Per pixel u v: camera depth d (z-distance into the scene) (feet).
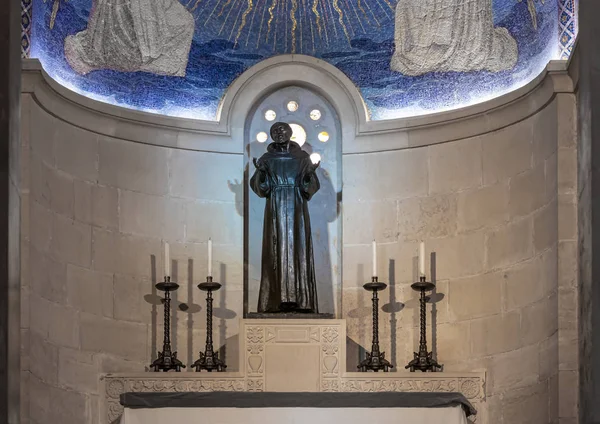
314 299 49.01
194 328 50.93
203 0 52.24
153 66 51.60
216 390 48.03
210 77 52.65
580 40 40.63
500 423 48.01
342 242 51.96
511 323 48.37
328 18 52.90
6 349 36.06
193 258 51.37
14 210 37.29
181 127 51.52
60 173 48.08
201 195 51.78
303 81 52.70
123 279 49.73
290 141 50.70
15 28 37.81
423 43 51.90
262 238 51.01
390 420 44.98
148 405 44.98
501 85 50.34
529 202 48.26
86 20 49.90
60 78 49.11
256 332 48.39
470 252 50.03
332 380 48.19
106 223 49.55
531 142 48.47
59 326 47.16
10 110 37.01
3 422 35.76
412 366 48.65
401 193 51.67
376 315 49.08
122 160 50.34
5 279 36.27
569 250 45.83
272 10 52.80
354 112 52.49
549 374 46.21
